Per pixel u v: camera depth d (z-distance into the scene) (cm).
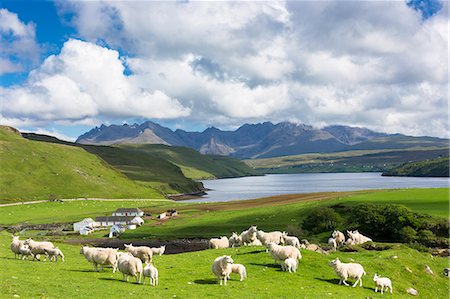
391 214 8906
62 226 14700
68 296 2648
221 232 10938
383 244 6088
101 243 11112
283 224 10625
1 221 15638
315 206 11675
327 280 3759
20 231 13812
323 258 4297
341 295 3294
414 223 8581
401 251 5278
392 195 11894
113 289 2952
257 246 5012
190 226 11925
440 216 8900
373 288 3772
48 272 3512
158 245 10331
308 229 9925
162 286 3231
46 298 2509
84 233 13150
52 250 4284
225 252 4834
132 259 3334
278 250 3947
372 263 4509
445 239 8094
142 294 2866
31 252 4266
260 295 3097
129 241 11112
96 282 3180
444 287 4303
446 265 5016
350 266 3703
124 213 15850
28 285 2892
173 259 4528
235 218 12131
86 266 4038
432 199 10825
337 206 11206
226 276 3425
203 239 10681
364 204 9788
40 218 16250
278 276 3709
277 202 14600
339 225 9700
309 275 3838
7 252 4853
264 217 11688
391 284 3853
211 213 13762
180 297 2875
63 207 19212
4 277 3112
